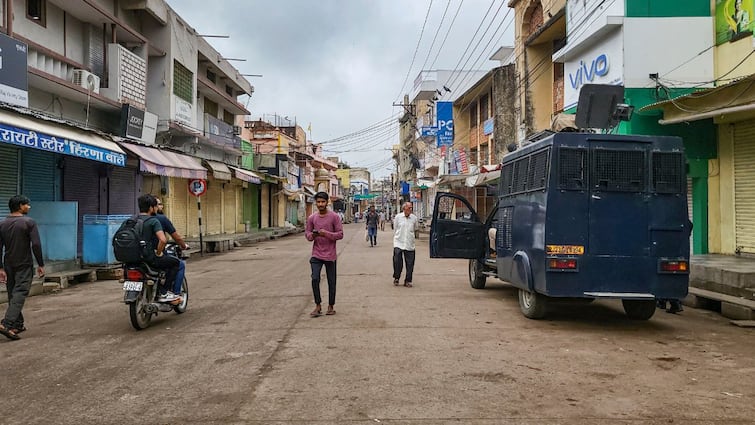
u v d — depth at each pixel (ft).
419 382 17.04
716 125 42.37
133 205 64.49
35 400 15.71
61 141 38.37
